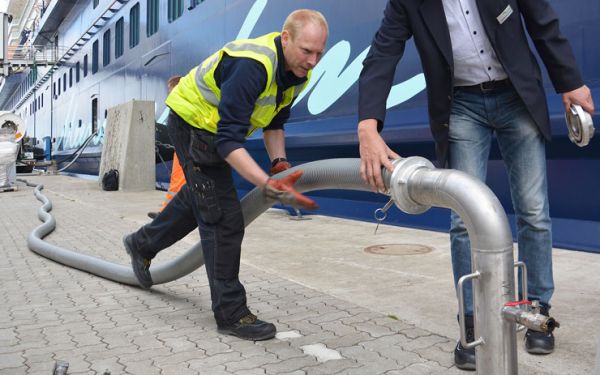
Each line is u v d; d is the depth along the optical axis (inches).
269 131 106.3
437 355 90.6
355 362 88.7
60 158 921.5
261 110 93.0
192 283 141.9
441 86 84.4
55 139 1055.6
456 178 57.8
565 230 168.2
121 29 634.8
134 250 126.6
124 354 93.6
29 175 813.9
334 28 266.2
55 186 529.0
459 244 88.3
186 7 430.3
